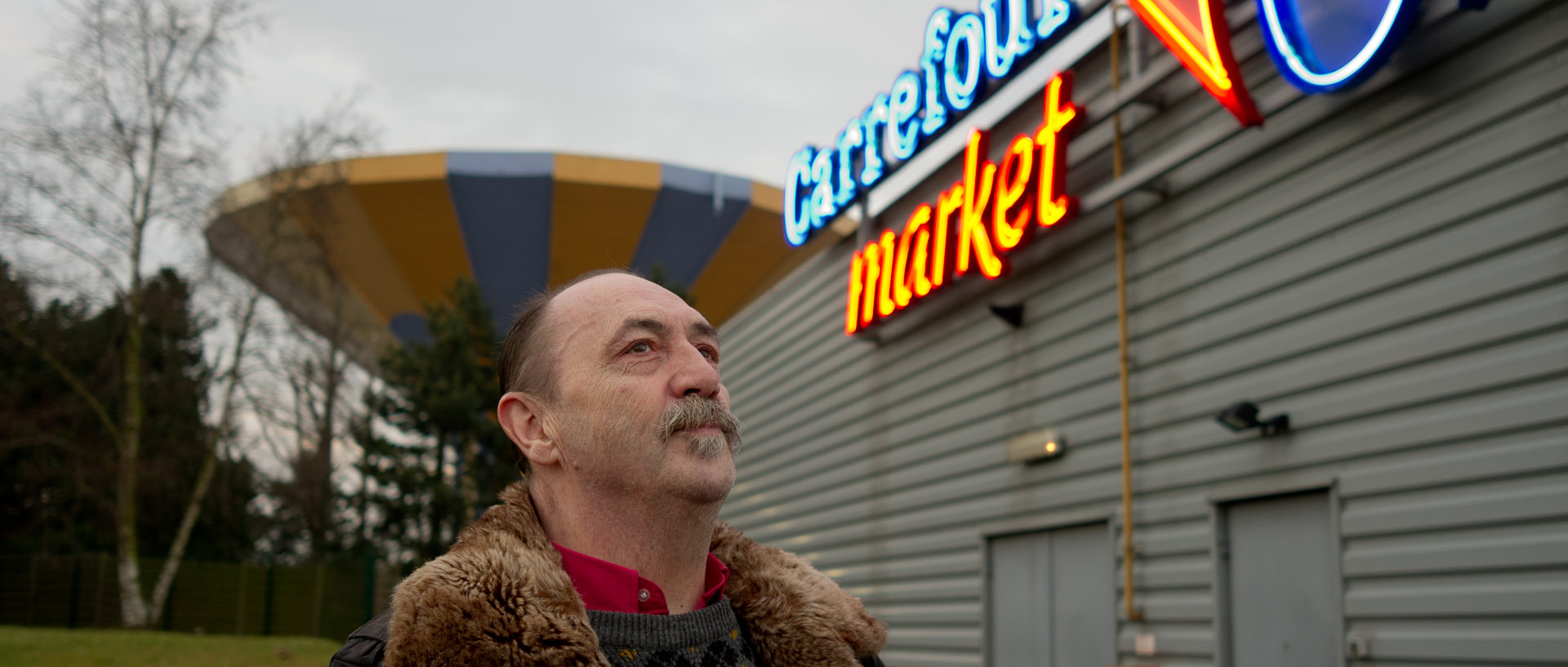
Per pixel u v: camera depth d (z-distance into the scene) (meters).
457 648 1.00
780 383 11.42
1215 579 5.96
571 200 26.34
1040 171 7.12
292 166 18.97
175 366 20.53
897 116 8.77
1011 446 7.66
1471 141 4.86
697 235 27.56
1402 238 5.12
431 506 25.33
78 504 22.03
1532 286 4.57
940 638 8.35
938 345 8.80
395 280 28.36
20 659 10.80
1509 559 4.52
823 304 10.64
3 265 17.62
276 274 20.33
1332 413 5.40
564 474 1.25
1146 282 6.73
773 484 11.33
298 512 30.06
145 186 17.36
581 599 1.15
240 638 17.27
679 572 1.27
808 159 10.21
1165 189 6.59
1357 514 5.21
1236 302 6.05
